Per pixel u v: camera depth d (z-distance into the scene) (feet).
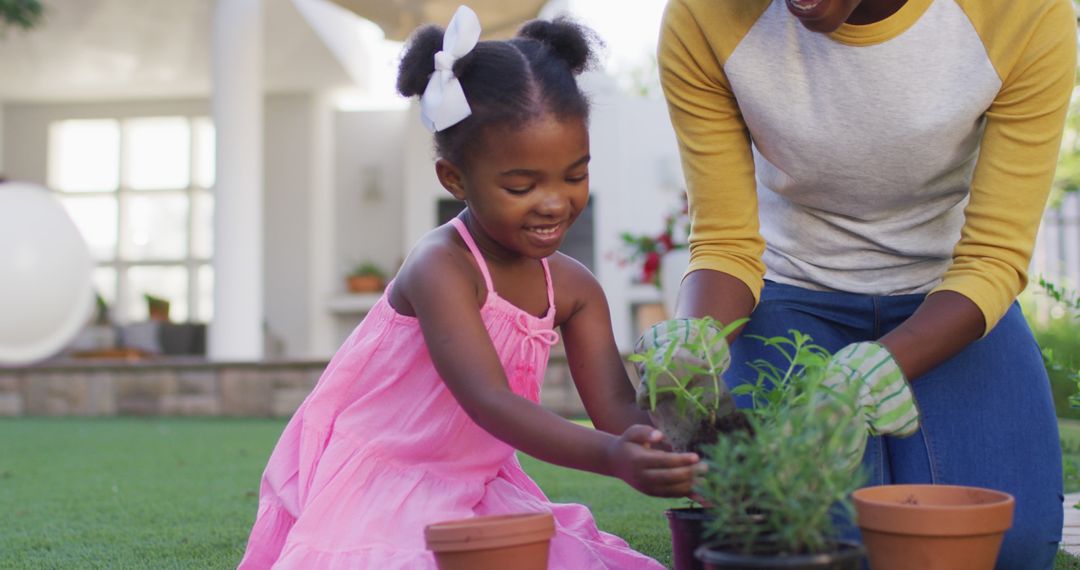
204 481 11.42
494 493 5.52
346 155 34.12
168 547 7.63
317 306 33.37
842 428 3.66
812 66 5.64
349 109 34.24
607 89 31.45
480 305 5.31
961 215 6.37
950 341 5.20
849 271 6.45
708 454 4.08
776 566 3.48
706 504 4.36
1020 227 5.45
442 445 5.41
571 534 5.20
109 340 31.19
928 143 5.69
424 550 5.05
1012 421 5.92
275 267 33.45
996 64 5.43
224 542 7.79
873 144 5.75
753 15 5.70
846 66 5.56
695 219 6.07
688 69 5.97
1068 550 7.14
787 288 6.51
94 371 22.36
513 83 4.77
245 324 24.48
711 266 5.85
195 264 34.83
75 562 7.14
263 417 21.57
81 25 29.60
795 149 5.91
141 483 11.29
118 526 8.58
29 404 22.49
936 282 6.42
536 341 5.45
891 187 6.01
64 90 34.37
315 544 5.17
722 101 5.98
